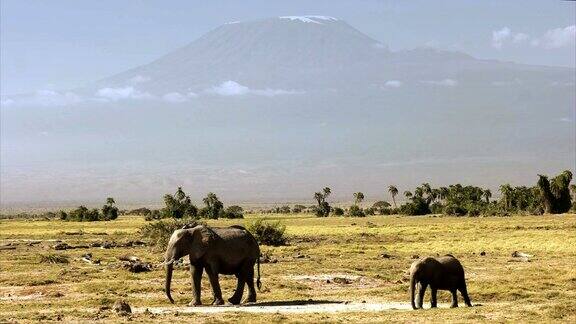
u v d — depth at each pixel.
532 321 27.39
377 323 27.59
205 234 34.81
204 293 39.03
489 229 107.69
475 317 28.44
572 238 83.44
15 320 28.83
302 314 30.47
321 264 56.09
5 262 58.56
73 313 30.69
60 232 113.44
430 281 32.00
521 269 50.12
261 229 82.81
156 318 29.34
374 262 58.34
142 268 50.28
